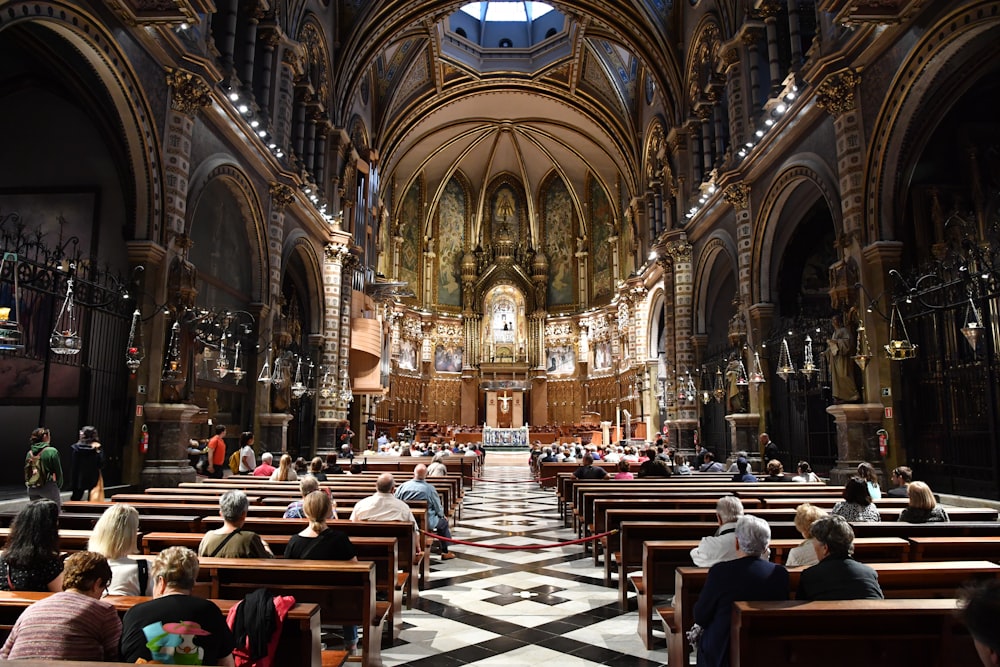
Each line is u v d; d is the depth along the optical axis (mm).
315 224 22219
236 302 17125
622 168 36281
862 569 3734
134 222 12125
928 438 11961
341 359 24719
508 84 34656
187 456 12641
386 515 6973
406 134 35125
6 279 9047
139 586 4008
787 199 17172
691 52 24578
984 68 11398
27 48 11828
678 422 24500
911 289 11133
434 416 42844
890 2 11109
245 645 3223
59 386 12633
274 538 5977
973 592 1850
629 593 7551
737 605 3188
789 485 10445
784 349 15109
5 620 3385
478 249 45219
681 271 25250
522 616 6672
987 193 13609
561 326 43875
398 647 5734
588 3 26891
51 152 13461
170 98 12727
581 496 10594
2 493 10984
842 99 12945
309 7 21656
